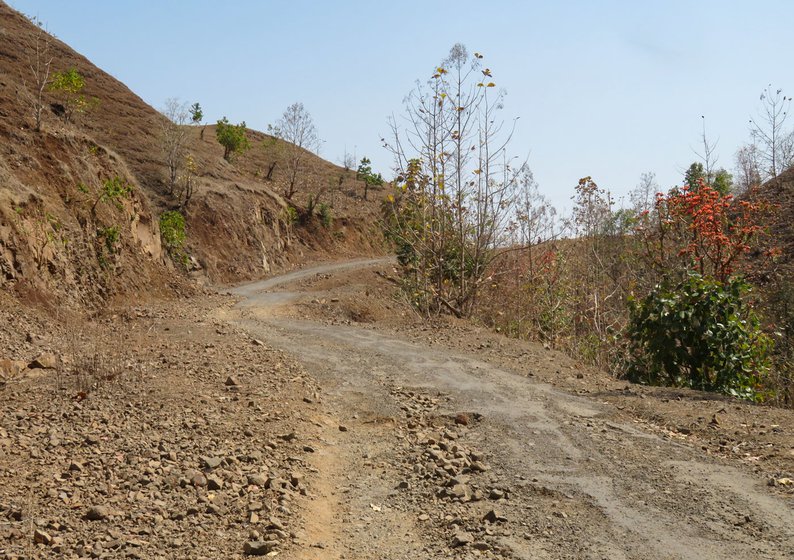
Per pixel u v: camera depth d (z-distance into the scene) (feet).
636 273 67.15
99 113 156.87
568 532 16.93
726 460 21.65
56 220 63.10
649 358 37.70
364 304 95.96
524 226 72.13
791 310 53.01
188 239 125.29
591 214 73.77
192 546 15.07
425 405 30.40
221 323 57.16
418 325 57.88
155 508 16.84
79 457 19.90
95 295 64.80
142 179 135.33
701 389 35.12
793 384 39.63
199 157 164.35
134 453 20.67
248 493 18.65
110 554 14.15
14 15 176.45
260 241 147.02
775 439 23.00
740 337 35.32
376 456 23.72
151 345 41.98
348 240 199.11
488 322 68.03
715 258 49.65
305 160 266.57
